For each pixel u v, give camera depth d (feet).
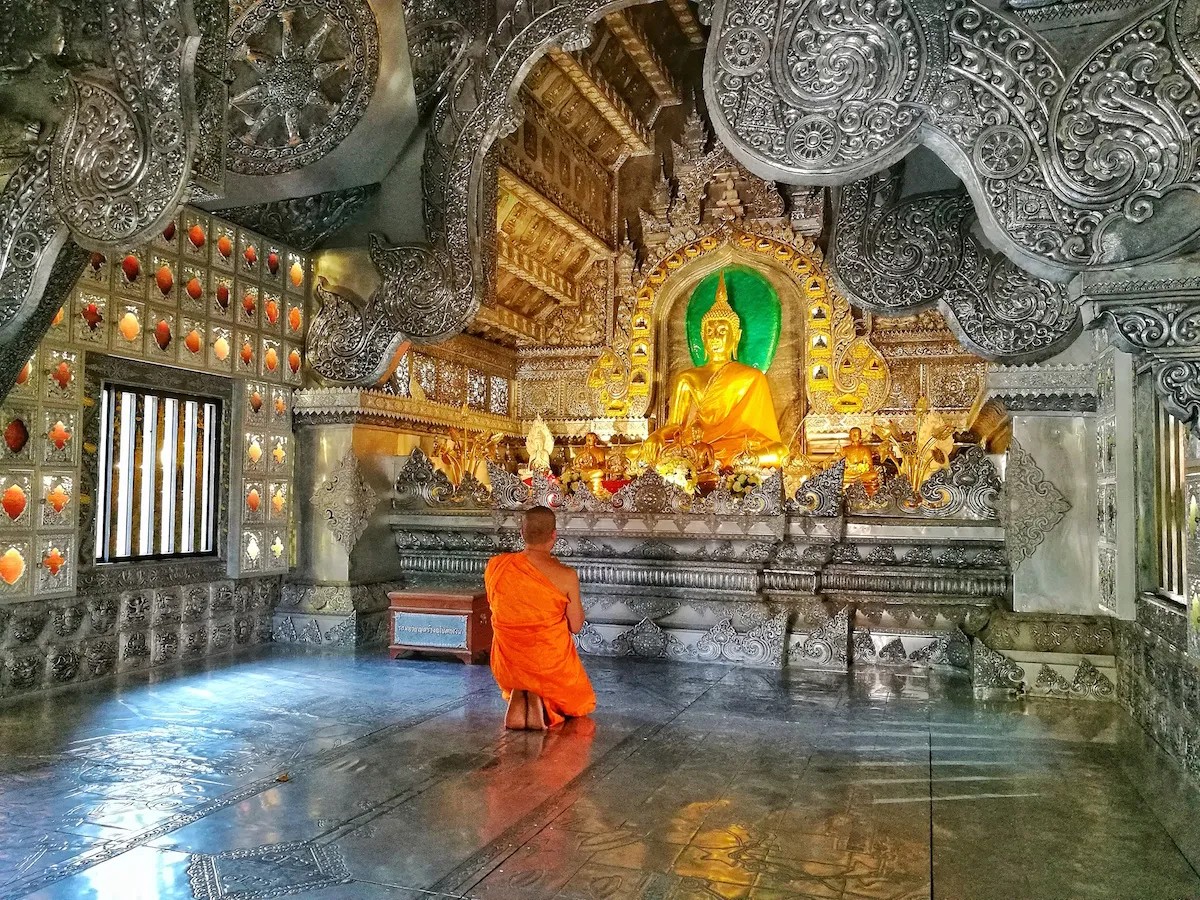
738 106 11.42
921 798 12.92
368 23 20.03
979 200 10.46
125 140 14.14
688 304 39.68
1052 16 10.32
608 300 40.22
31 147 14.67
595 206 38.78
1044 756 15.11
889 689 20.38
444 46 20.66
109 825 11.60
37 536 18.98
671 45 38.22
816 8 11.10
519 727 16.57
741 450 33.50
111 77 14.14
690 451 31.71
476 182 21.01
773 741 15.96
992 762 14.78
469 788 13.20
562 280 39.34
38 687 19.20
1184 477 13.26
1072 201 10.12
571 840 11.20
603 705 18.61
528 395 41.22
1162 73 9.83
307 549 26.11
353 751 15.06
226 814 12.05
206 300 23.11
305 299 26.45
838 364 36.96
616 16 31.91
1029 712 18.25
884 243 18.78
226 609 24.07
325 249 25.79
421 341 22.36
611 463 37.60
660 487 24.40
